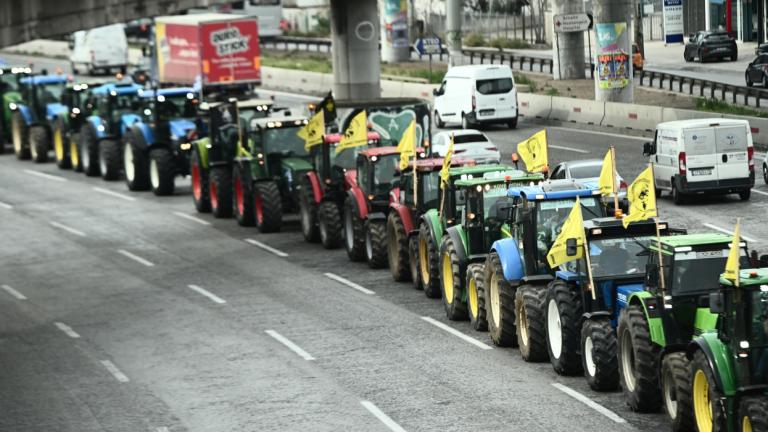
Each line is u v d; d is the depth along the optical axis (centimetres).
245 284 8550
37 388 6256
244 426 5453
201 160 11450
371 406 5628
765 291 4462
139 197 12581
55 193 13000
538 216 6197
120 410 5794
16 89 16000
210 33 15975
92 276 9144
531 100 16612
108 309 8044
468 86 15688
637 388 5162
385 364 6331
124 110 13550
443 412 5469
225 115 11181
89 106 13912
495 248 6462
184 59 16462
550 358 5981
